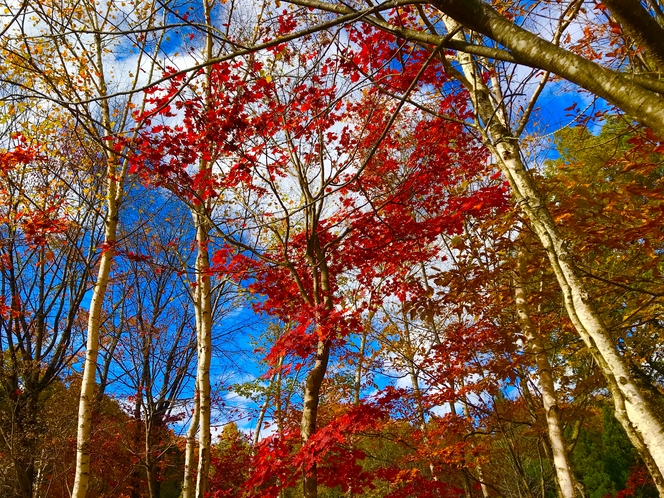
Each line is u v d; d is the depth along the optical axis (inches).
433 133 230.5
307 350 214.7
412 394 257.3
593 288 204.7
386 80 216.2
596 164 205.9
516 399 296.2
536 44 71.0
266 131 220.2
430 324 298.4
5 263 397.1
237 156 224.2
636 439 104.8
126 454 408.5
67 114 330.0
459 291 227.3
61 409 390.3
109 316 395.9
